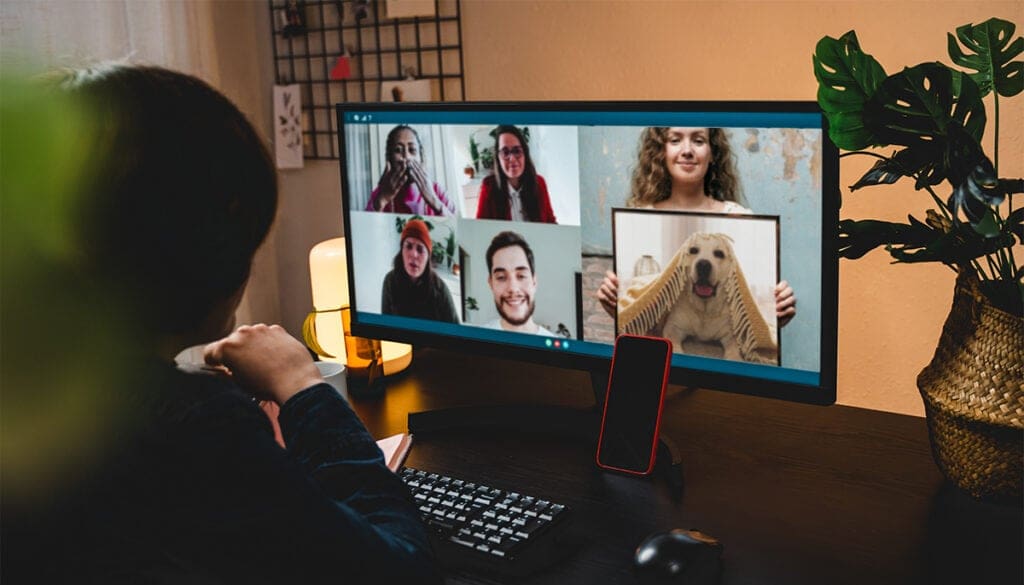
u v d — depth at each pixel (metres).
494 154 1.39
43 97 0.64
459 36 2.23
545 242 1.38
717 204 1.24
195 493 0.67
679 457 1.25
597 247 1.34
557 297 1.39
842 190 1.91
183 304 0.70
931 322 1.89
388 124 1.47
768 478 1.24
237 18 2.47
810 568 1.02
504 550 1.06
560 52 2.12
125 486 0.66
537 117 1.34
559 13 2.11
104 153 0.65
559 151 1.33
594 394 1.52
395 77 2.35
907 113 1.10
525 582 1.02
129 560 0.67
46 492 0.65
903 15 1.77
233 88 2.48
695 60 1.98
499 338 1.45
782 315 1.23
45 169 0.62
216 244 0.70
